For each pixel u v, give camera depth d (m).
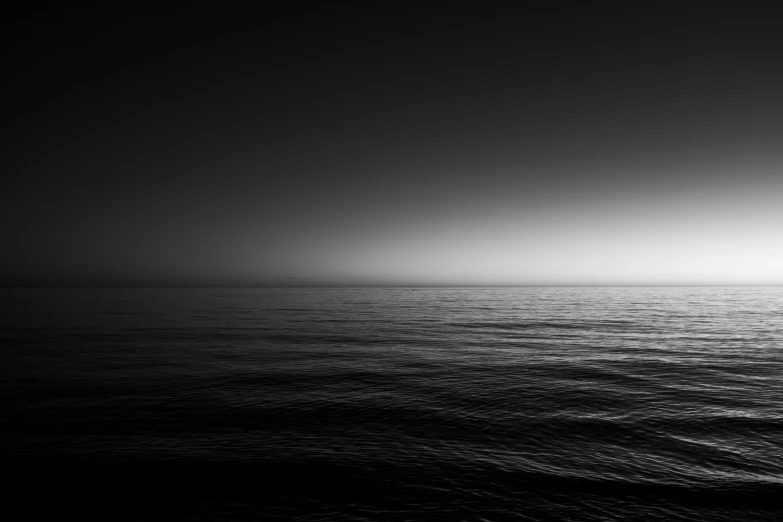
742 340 39.47
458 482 10.41
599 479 10.61
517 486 10.20
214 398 18.27
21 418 15.28
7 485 10.17
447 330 49.00
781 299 156.88
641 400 18.25
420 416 15.95
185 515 8.89
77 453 12.09
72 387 19.92
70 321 56.22
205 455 12.02
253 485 10.23
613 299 163.38
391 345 35.97
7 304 105.56
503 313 83.19
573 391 19.88
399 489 10.04
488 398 18.56
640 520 8.73
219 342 36.81
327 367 25.78
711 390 20.11
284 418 15.62
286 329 49.16
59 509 9.12
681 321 62.19
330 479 10.54
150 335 41.38
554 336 42.94
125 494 9.77
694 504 9.39
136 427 14.43
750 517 8.88
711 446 12.96
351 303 130.62
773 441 13.38
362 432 14.18
